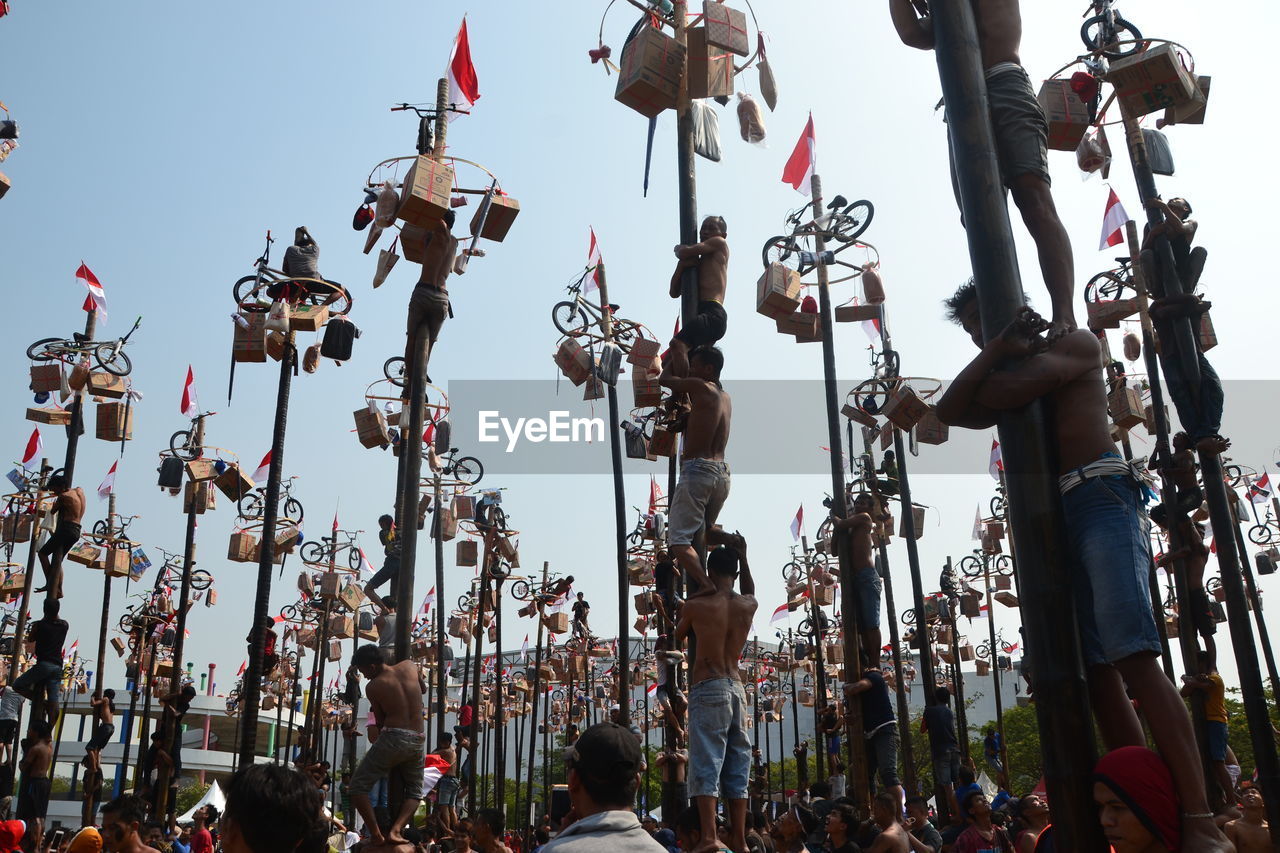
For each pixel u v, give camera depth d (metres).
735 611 5.91
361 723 50.16
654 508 21.00
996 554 23.23
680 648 9.20
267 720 64.81
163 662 24.00
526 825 28.36
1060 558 3.11
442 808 15.18
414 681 7.89
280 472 11.95
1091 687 3.28
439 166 8.76
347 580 23.45
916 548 16.14
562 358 14.88
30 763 12.56
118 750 61.03
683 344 6.25
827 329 13.13
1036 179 3.62
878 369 15.01
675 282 6.73
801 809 11.29
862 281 13.80
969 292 4.11
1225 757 9.55
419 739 7.68
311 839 2.77
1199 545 9.59
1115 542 3.09
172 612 25.23
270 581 11.49
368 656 7.83
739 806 5.69
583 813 3.16
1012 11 3.81
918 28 4.07
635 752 3.21
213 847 14.88
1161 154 8.96
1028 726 50.16
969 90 3.53
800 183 14.23
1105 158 9.18
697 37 7.08
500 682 25.73
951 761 13.58
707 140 8.30
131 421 15.66
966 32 3.60
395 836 7.43
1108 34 7.52
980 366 3.27
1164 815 2.78
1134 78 7.22
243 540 18.42
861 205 13.53
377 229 9.34
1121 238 14.02
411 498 8.67
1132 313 12.09
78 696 54.66
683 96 7.20
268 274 12.34
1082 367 3.25
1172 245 7.51
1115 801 2.84
